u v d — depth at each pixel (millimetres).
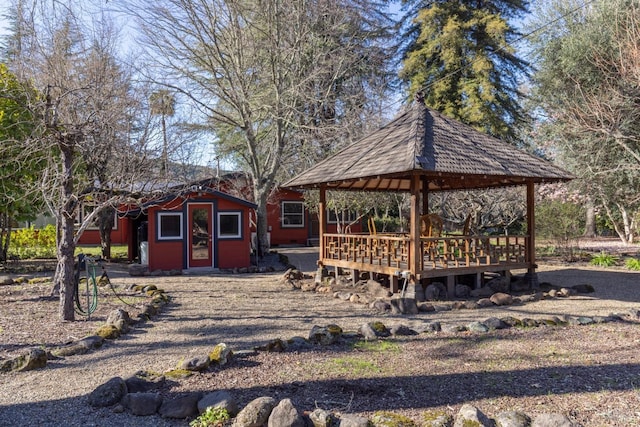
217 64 18453
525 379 4988
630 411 4117
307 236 28172
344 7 20547
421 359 5734
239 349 6059
